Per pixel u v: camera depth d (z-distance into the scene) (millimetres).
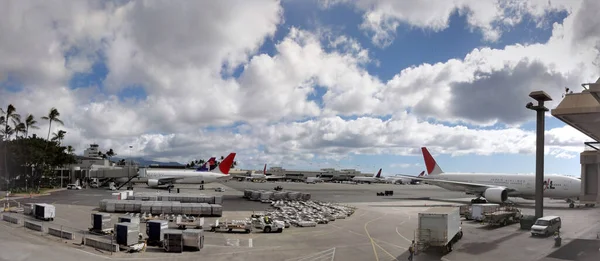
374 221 69375
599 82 28734
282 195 104500
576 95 32844
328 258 41688
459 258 42125
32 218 62062
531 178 92125
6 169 123562
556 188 88812
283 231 57781
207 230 56344
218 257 40500
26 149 122438
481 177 100188
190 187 160125
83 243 43969
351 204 100812
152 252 42094
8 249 38688
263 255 42031
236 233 54844
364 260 41156
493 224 65125
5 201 88688
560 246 47938
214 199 89250
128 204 71500
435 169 111688
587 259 41594
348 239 52219
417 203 104500
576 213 80938
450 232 45125
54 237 46875
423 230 44281
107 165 178000
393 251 45500
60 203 85562
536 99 62938
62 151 140625
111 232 51344
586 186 41625
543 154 62438
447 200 114562
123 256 39781
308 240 51000
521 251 45312
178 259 39250
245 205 93062
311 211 77625
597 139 43250
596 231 58844
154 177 148875
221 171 159000
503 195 87688
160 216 66750
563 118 34469
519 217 68562
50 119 139250
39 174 131500
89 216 66312
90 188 140625
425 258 42062
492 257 42562
